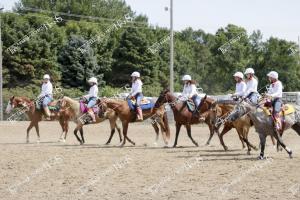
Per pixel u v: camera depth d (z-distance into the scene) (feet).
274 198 38.63
